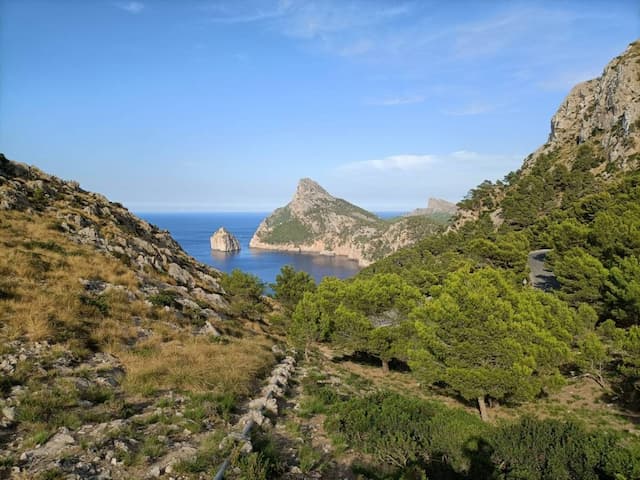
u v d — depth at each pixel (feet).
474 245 157.48
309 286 133.90
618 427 57.16
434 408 43.55
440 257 233.35
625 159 285.02
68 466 22.76
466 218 407.64
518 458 31.14
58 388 34.86
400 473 28.86
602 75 420.77
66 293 62.75
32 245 84.12
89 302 63.46
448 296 61.26
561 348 55.93
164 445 27.53
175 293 96.78
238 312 113.60
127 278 86.12
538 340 56.85
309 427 38.73
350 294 95.76
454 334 58.54
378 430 36.24
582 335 75.51
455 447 32.55
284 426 37.09
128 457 24.56
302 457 30.63
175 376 43.50
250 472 24.44
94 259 90.17
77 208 136.87
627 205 137.90
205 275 143.43
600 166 320.70
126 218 166.09
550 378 56.08
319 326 86.02
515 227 278.46
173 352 53.42
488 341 55.77
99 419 30.42
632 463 26.81
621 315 78.79
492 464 30.66
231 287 123.34
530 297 74.59
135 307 71.10
